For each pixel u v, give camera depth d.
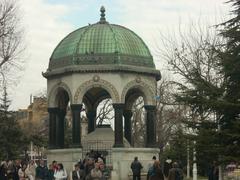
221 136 28.66
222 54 29.78
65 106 58.09
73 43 55.31
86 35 55.50
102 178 32.38
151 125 56.00
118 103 53.53
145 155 54.50
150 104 55.84
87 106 60.72
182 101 31.12
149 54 56.50
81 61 54.03
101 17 58.03
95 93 59.91
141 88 55.28
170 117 73.50
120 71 53.59
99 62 53.84
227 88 29.50
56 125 56.84
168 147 79.38
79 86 53.84
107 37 55.12
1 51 50.84
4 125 77.44
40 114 125.19
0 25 50.78
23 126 114.06
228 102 28.44
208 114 31.20
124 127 60.03
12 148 77.31
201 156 30.73
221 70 30.03
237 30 29.31
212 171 36.56
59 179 38.62
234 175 40.59
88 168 37.34
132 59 54.69
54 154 55.16
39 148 96.69
